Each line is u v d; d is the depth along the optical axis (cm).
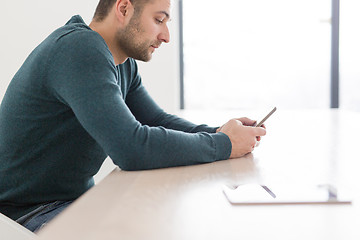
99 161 121
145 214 57
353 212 58
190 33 381
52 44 100
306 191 69
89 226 52
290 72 374
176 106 357
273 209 59
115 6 114
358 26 357
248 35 376
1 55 257
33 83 102
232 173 86
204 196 67
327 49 365
